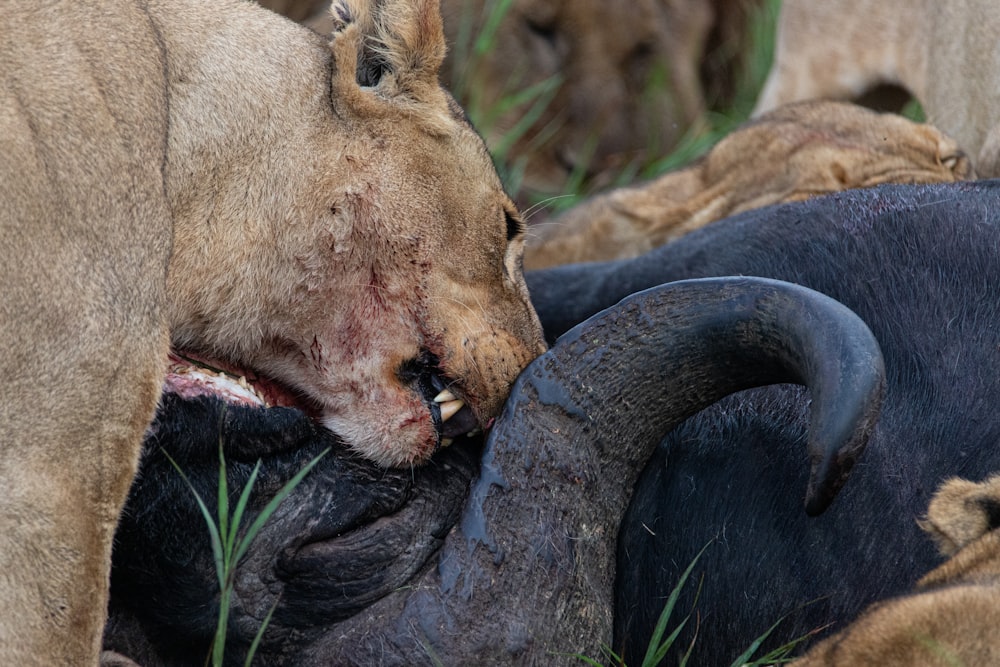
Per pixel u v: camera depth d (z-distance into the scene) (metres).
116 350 5.50
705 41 13.71
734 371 6.10
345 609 6.06
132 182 5.72
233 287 6.29
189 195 6.12
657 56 13.03
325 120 6.46
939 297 6.90
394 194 6.54
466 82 12.13
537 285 8.59
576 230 10.90
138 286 5.64
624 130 12.92
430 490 6.46
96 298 5.48
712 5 13.71
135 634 5.99
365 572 6.12
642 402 6.19
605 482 6.19
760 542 6.26
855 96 12.55
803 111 10.80
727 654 6.25
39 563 5.18
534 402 6.13
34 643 5.16
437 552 6.24
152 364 5.62
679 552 6.34
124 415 5.50
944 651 4.54
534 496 6.00
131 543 5.78
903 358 6.70
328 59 6.58
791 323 5.79
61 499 5.26
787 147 10.34
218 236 6.21
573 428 6.13
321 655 5.94
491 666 5.76
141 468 5.77
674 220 10.59
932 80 11.41
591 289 8.40
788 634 6.16
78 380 5.39
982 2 10.64
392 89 6.63
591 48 12.62
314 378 6.59
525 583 5.87
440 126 6.68
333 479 6.23
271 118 6.32
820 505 5.49
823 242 7.34
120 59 5.85
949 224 7.19
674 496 6.40
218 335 6.36
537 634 5.82
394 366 6.55
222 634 5.59
